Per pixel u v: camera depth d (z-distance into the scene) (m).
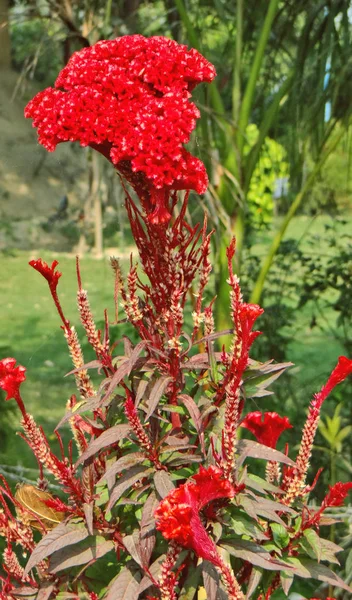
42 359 6.82
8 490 1.73
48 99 1.56
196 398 1.75
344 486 1.60
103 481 1.67
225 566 1.39
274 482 1.80
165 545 1.69
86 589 1.73
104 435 1.56
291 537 1.67
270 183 5.28
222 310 3.35
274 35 4.04
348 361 1.60
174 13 4.14
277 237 3.65
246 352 1.50
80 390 1.74
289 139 3.99
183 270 1.62
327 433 2.83
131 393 1.68
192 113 1.49
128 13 4.27
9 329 7.50
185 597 1.61
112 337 4.24
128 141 1.47
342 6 3.51
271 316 4.54
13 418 3.70
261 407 4.24
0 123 9.33
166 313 1.62
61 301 8.02
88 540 1.62
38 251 9.03
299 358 6.30
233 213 3.38
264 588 1.75
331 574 1.65
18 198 9.36
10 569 1.69
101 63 1.52
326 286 4.51
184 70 1.54
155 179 1.48
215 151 3.34
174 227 1.59
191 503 1.34
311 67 3.68
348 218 9.16
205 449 1.67
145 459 1.58
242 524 1.57
